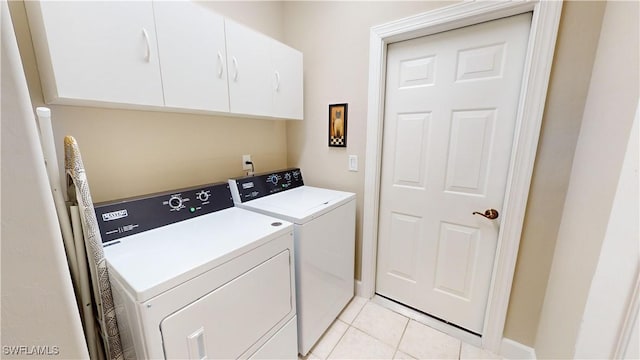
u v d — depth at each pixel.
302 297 1.37
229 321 0.96
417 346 1.57
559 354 1.06
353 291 1.98
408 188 1.75
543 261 1.31
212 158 1.67
